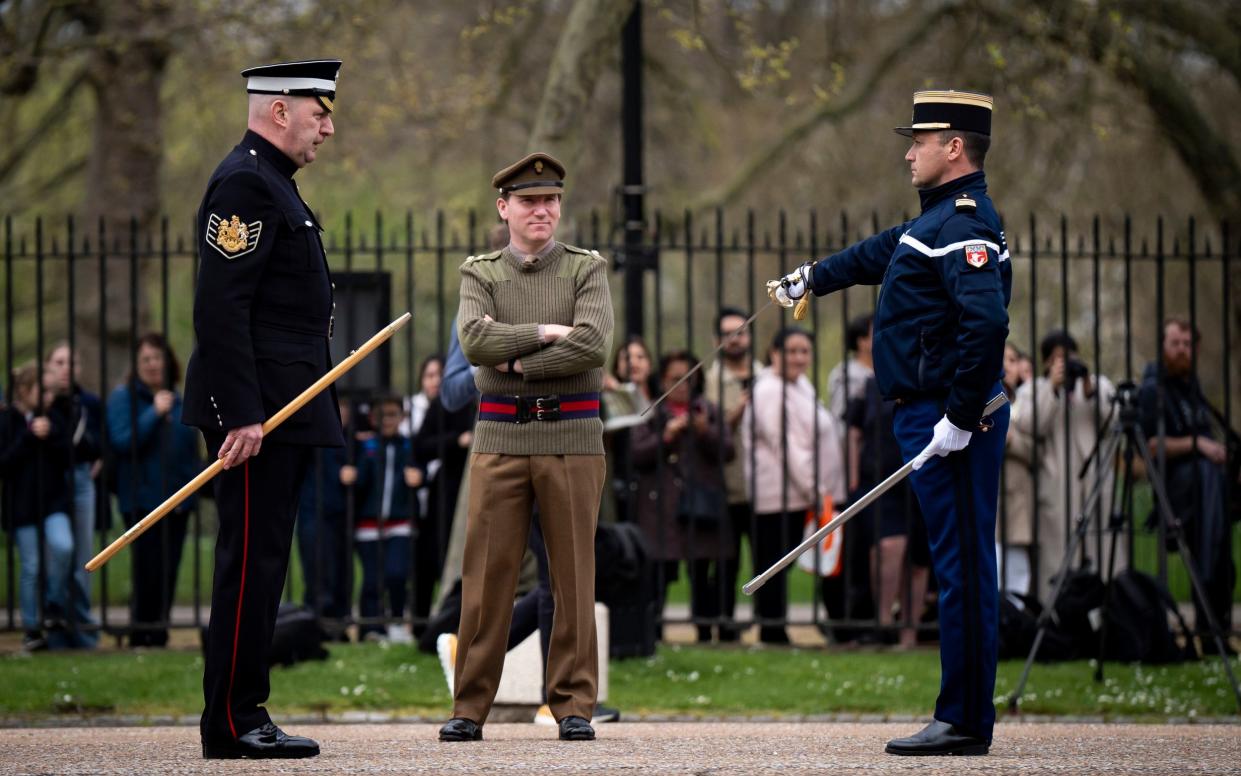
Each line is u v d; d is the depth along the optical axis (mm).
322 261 19312
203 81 57500
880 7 65500
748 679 31859
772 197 72812
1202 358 65625
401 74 55312
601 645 27844
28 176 73062
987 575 18797
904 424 19141
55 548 36438
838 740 20875
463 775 16859
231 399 18266
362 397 36531
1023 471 37688
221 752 18594
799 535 37281
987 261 18422
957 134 19094
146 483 37062
